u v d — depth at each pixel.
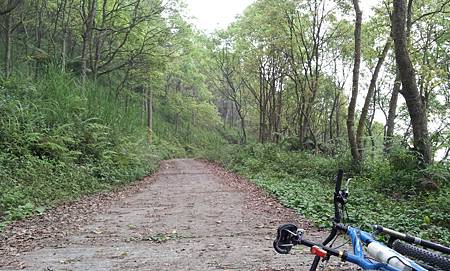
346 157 20.48
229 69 44.66
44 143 16.84
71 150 19.03
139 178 22.20
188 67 57.22
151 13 34.12
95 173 18.52
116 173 19.70
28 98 19.55
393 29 14.22
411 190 13.45
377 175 15.70
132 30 35.56
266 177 21.83
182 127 70.88
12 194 11.99
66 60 31.31
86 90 24.09
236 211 11.94
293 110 45.69
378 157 19.78
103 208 12.77
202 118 74.25
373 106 36.78
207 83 73.56
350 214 9.85
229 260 6.86
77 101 21.31
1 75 20.80
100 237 8.77
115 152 21.67
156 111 68.25
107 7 34.66
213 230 9.37
